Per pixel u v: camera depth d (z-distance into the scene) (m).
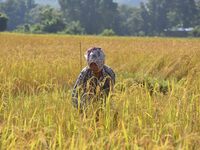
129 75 19.91
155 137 6.12
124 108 7.29
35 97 8.62
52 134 6.38
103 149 5.74
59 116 6.90
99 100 7.48
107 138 5.96
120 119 6.86
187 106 7.67
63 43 50.19
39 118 6.89
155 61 22.91
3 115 7.70
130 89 8.08
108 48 33.59
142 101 7.98
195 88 9.62
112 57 26.16
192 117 7.36
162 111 7.46
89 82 7.80
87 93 7.47
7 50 29.98
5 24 156.25
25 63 19.53
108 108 7.02
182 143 5.99
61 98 8.38
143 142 5.70
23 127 6.57
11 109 7.67
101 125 6.68
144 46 35.69
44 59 21.97
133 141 5.85
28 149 5.73
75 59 22.59
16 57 22.25
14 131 6.21
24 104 8.06
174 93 8.45
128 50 30.31
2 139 6.20
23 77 15.47
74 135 6.17
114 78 8.30
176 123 6.80
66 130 6.61
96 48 8.01
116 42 49.06
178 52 25.48
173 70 21.05
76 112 7.31
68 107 7.45
